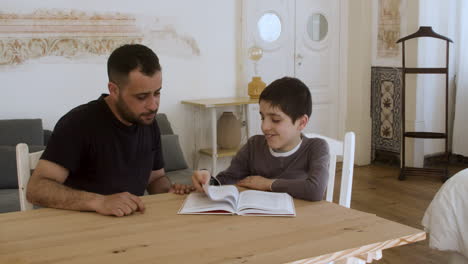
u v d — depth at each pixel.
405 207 4.39
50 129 4.38
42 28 4.25
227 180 2.15
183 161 4.25
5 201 3.22
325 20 5.81
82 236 1.50
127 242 1.45
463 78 5.68
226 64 5.18
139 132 2.09
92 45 4.47
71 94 4.44
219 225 1.59
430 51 5.50
